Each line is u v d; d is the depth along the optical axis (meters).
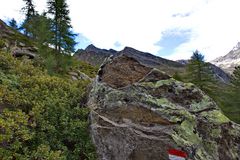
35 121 11.82
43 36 42.50
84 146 11.76
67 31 43.22
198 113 13.05
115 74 14.52
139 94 13.22
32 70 17.80
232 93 45.69
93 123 12.38
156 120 12.16
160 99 13.20
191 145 11.29
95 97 13.89
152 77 14.30
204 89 44.06
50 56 33.34
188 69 46.19
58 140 11.78
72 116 13.24
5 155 9.10
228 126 13.03
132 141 11.38
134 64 14.93
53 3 43.41
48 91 14.66
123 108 12.70
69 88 15.99
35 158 9.80
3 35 48.53
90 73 54.91
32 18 58.06
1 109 11.84
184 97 13.70
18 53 32.59
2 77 14.48
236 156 12.24
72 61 42.34
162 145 11.12
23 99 12.74
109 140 11.62
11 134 9.70
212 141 12.06
